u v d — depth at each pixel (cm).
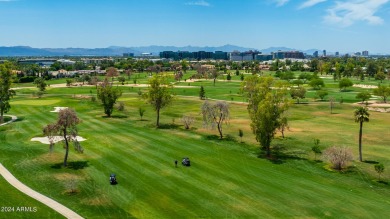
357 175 6681
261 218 4853
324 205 5322
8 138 8862
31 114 12375
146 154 7675
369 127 10800
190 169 6788
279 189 5916
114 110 13625
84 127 10338
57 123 6812
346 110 13912
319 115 12888
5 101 11456
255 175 6575
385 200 5578
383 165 7100
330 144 8781
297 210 5128
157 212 4975
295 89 16062
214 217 4853
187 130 10200
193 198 5462
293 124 11281
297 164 7281
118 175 6384
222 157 7638
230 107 14650
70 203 5169
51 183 5912
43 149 7888
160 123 11200
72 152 7706
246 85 10550
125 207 5106
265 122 7756
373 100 16675
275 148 8469
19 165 6781
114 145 8331
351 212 5103
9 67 11850
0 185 5756
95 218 4734
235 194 5653
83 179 6147
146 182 6078
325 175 6681
